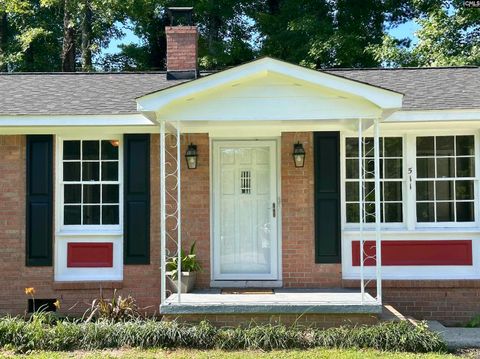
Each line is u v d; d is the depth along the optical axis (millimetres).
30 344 7012
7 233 9172
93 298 9180
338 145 9289
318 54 19516
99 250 9305
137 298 9180
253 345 7008
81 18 22469
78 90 10062
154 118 8008
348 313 7609
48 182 9227
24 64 24141
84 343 7090
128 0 21094
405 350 6961
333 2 21812
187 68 10570
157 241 9266
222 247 9484
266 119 7668
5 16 24656
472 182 9305
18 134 9195
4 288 9125
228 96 7688
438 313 9094
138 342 7117
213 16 22938
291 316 7691
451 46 17938
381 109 7539
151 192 9297
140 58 24438
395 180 9391
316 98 7664
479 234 9133
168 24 23750
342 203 9312
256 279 9359
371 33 22250
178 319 7691
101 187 9422
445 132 9281
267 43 21859
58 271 9242
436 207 9336
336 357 6570
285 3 22578
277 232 9406
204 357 6602
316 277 9211
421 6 20125
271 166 9500
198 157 9344
